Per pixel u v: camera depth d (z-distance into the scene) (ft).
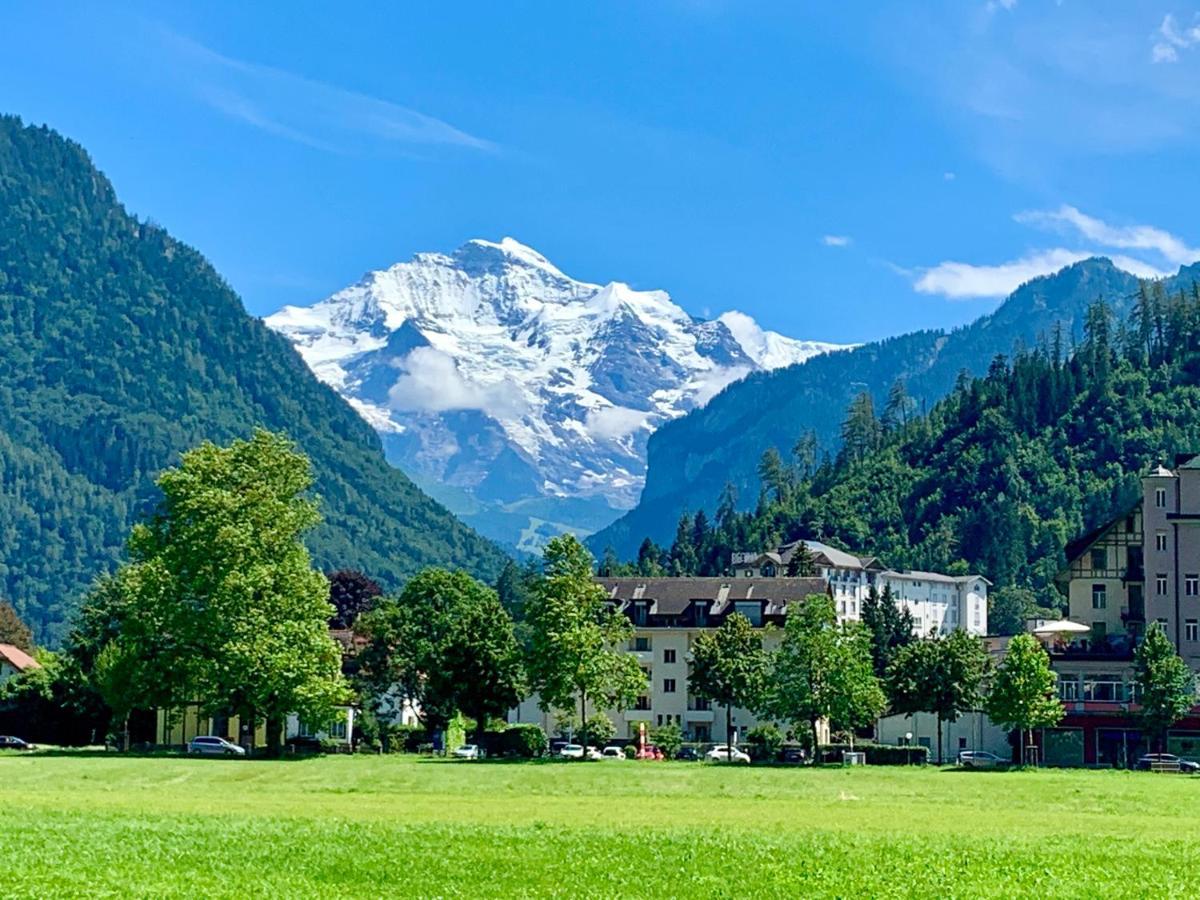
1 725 620.08
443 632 618.44
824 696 502.38
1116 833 270.87
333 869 212.84
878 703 506.89
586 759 492.54
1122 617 622.95
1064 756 549.13
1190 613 591.37
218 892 193.57
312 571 484.74
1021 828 278.67
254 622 457.68
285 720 514.27
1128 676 559.79
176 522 476.13
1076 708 547.90
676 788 383.45
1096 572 629.92
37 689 627.46
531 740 536.42
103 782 372.79
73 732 620.49
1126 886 208.13
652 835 250.98
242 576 458.91
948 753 613.52
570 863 220.84
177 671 466.29
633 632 540.11
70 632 652.48
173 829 247.50
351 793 354.54
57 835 235.81
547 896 197.06
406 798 335.88
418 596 631.56
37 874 199.52
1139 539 627.46
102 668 568.41
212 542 463.83
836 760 512.22
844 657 504.02
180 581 466.29
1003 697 504.02
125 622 485.15
